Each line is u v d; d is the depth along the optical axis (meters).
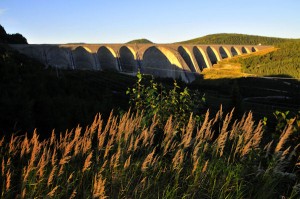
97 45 176.50
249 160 7.44
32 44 153.25
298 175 7.38
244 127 7.27
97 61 167.25
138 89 11.24
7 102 22.95
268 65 176.75
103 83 98.19
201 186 6.59
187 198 6.47
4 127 15.98
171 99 10.86
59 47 161.12
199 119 10.17
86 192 6.18
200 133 6.98
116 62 175.12
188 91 10.93
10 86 36.72
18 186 6.14
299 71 159.75
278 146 6.89
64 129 26.22
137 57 183.50
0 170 6.49
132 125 7.11
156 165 6.81
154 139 9.04
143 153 7.93
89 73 117.31
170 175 7.06
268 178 6.79
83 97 56.62
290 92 124.00
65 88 55.56
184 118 10.29
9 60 52.25
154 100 10.74
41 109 29.38
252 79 150.75
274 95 121.81
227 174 7.12
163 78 151.62
